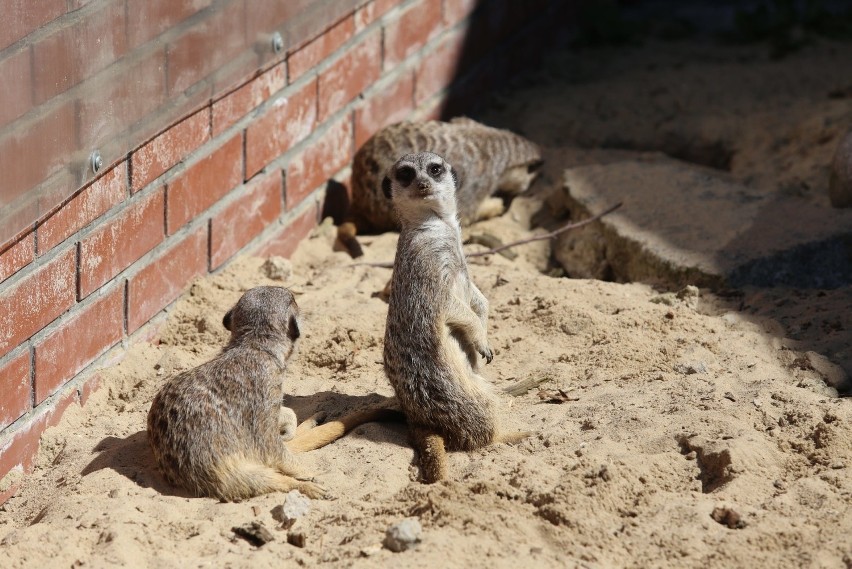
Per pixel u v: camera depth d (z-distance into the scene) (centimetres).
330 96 837
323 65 820
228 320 557
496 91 1138
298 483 515
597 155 997
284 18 748
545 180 968
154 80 622
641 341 649
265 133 758
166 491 520
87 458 555
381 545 458
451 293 568
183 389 522
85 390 612
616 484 497
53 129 541
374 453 549
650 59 1236
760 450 523
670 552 457
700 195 854
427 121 969
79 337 602
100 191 605
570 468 518
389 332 571
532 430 564
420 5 954
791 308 698
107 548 463
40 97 527
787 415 557
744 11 1309
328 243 830
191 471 509
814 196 898
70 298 591
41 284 566
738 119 1052
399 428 578
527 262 851
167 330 680
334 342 671
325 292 739
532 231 900
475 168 883
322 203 849
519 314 701
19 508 531
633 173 905
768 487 505
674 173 902
